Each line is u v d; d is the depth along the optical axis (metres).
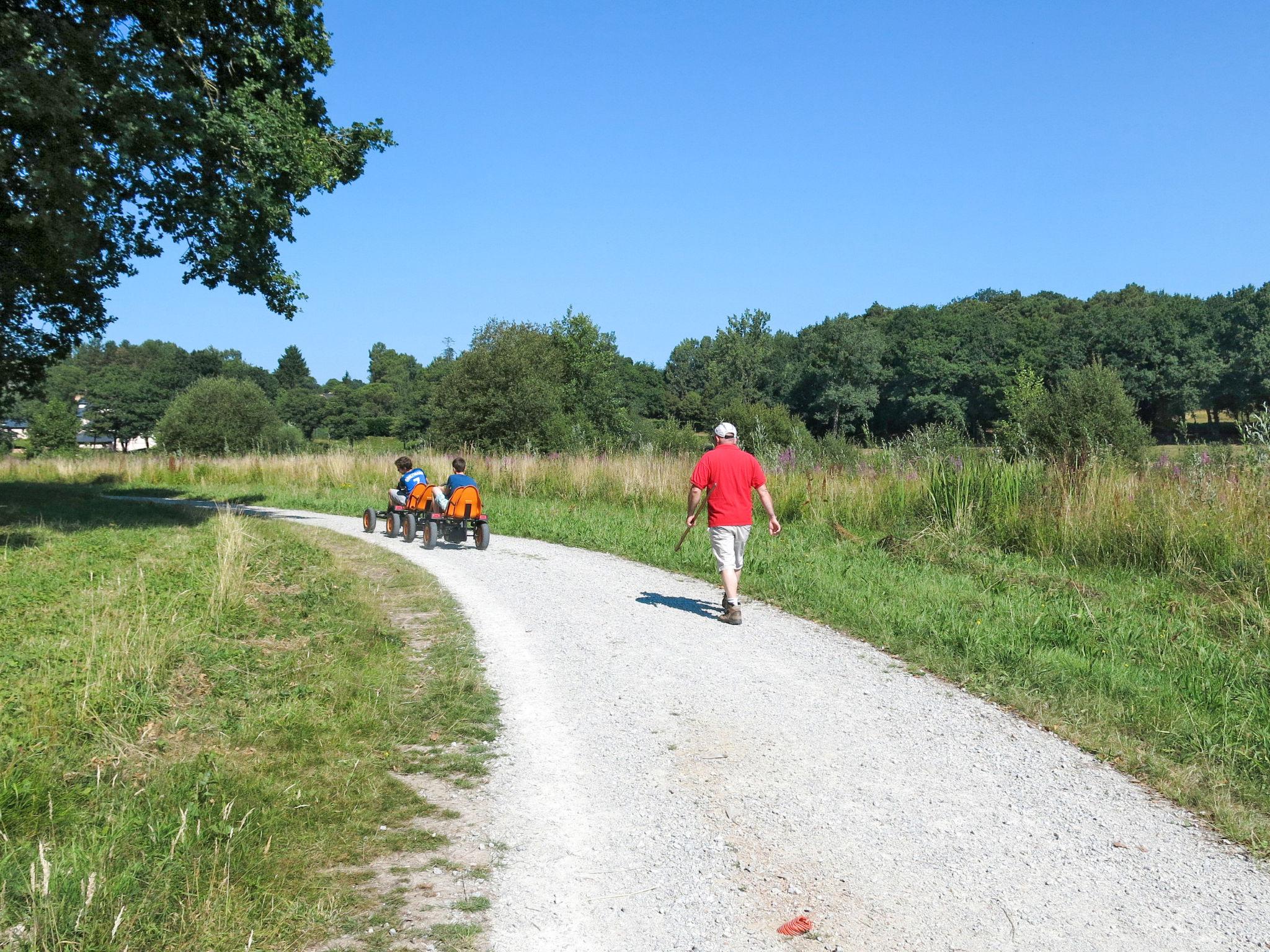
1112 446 17.06
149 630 6.10
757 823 3.99
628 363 115.56
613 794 4.30
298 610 7.70
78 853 3.32
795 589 9.07
